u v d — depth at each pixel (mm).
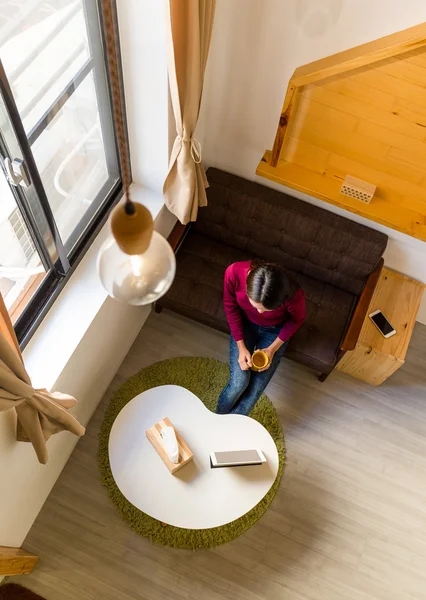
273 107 2570
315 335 2773
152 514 2322
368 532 2750
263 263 2301
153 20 1984
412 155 2420
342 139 2502
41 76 1818
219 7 2236
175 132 2496
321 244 2764
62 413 1995
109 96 2264
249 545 2668
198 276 2871
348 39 2164
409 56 2074
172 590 2566
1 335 1499
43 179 2119
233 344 2732
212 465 2400
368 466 2914
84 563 2588
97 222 2539
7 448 2020
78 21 1887
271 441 2484
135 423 2477
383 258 2992
